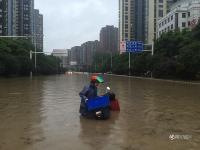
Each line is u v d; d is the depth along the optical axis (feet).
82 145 34.30
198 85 160.86
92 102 51.62
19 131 41.78
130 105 70.90
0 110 62.08
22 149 32.63
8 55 285.64
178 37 261.44
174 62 235.81
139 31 528.22
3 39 318.65
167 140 36.86
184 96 94.68
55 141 36.14
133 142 35.76
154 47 287.89
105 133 40.55
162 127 44.91
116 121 49.49
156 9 492.95
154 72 264.52
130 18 526.16
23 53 333.01
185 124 47.42
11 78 268.41
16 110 62.08
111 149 32.71
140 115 55.98
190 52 212.64
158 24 466.70
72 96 91.76
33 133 40.50
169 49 264.52
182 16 393.70
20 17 497.87
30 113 57.93
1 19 413.80
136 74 358.02
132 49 298.97
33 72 357.20
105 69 559.38
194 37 246.27
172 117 54.13
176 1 460.96
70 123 47.65
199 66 209.26
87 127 44.52
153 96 94.22
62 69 635.66
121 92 109.91
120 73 433.07
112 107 61.31
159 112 60.03
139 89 126.82
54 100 80.64
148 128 44.06
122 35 529.86
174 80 221.46
